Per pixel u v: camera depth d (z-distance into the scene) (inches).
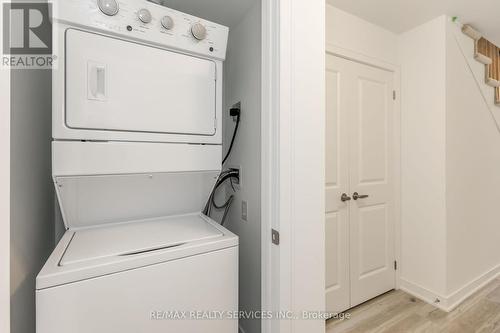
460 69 79.0
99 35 34.8
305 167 36.9
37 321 26.2
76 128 33.5
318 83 37.9
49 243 43.5
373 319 71.7
